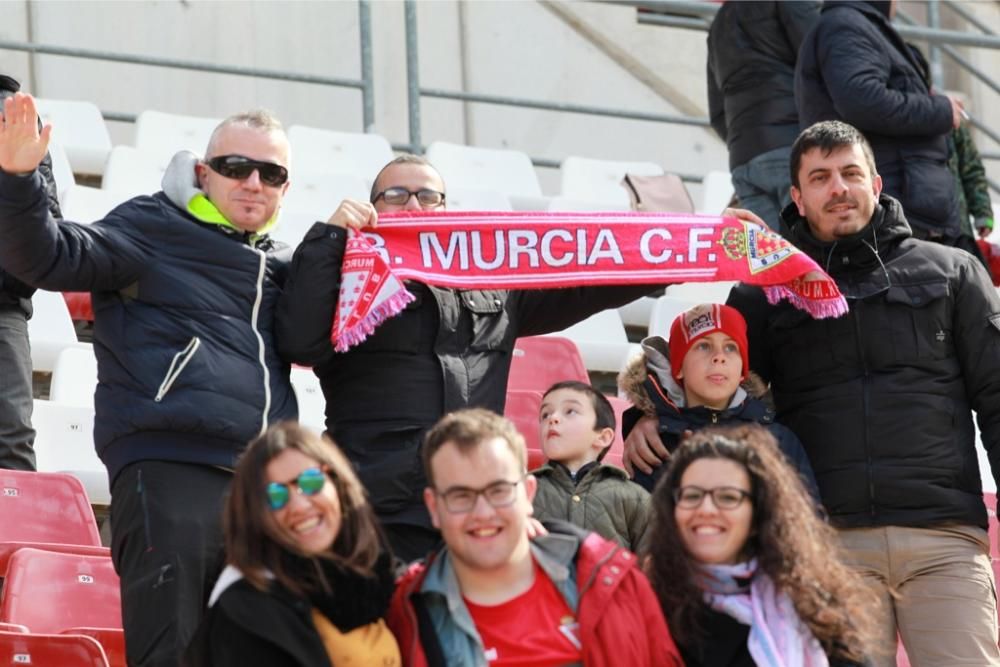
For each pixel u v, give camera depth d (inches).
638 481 319.0
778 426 311.0
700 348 315.3
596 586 238.5
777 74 472.1
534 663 235.5
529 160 634.8
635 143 749.3
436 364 293.6
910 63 400.8
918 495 306.5
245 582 228.5
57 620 333.7
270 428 236.1
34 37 656.4
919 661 306.5
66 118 573.9
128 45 669.9
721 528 246.7
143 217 284.7
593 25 747.4
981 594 305.9
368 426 288.5
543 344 464.8
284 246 299.0
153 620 264.2
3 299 356.2
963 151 430.0
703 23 754.2
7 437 358.0
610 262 315.3
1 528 353.1
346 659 231.1
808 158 319.3
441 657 235.8
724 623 244.4
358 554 232.4
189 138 574.2
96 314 285.3
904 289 314.5
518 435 240.2
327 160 597.3
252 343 283.0
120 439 275.6
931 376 312.0
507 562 237.1
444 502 235.1
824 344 315.3
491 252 308.8
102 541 401.7
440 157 619.2
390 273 288.5
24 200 268.2
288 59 694.5
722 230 319.3
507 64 732.7
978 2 797.9
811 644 243.9
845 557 307.3
